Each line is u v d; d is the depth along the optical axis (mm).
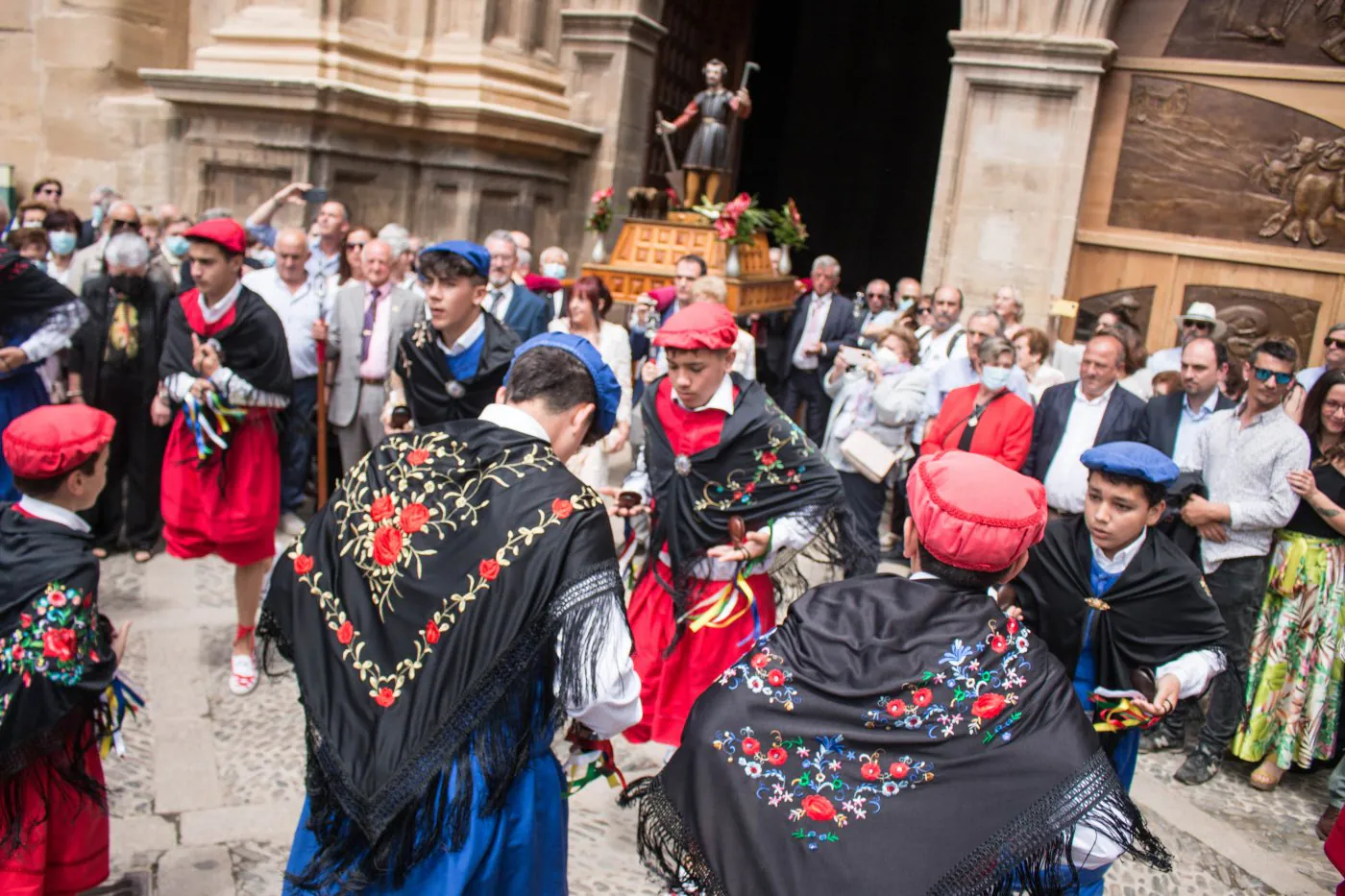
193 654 4797
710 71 8625
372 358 6355
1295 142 8633
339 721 2031
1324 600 4332
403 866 1969
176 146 9242
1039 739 1877
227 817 3631
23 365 4973
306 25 8336
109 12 9359
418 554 2068
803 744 1933
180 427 4422
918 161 18312
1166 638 2744
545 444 2207
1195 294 9055
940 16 17797
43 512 2592
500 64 9102
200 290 4410
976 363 5883
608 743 2396
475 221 9148
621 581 2084
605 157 10078
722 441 3529
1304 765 4438
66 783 2623
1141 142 9109
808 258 18969
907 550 2234
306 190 6895
